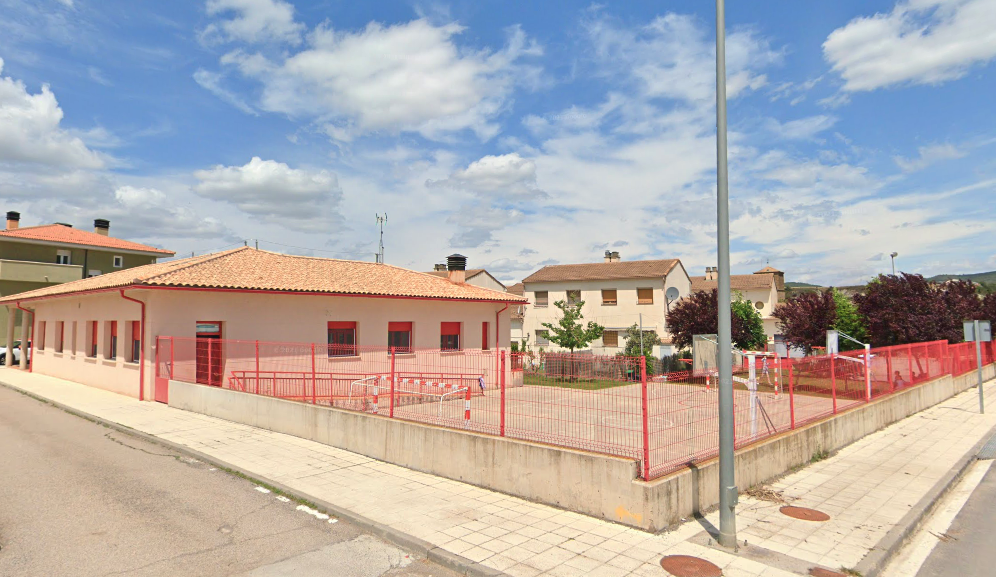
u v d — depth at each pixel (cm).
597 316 3841
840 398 1168
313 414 1071
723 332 610
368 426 959
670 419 698
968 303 2392
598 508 666
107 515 677
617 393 697
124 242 3938
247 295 1659
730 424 600
